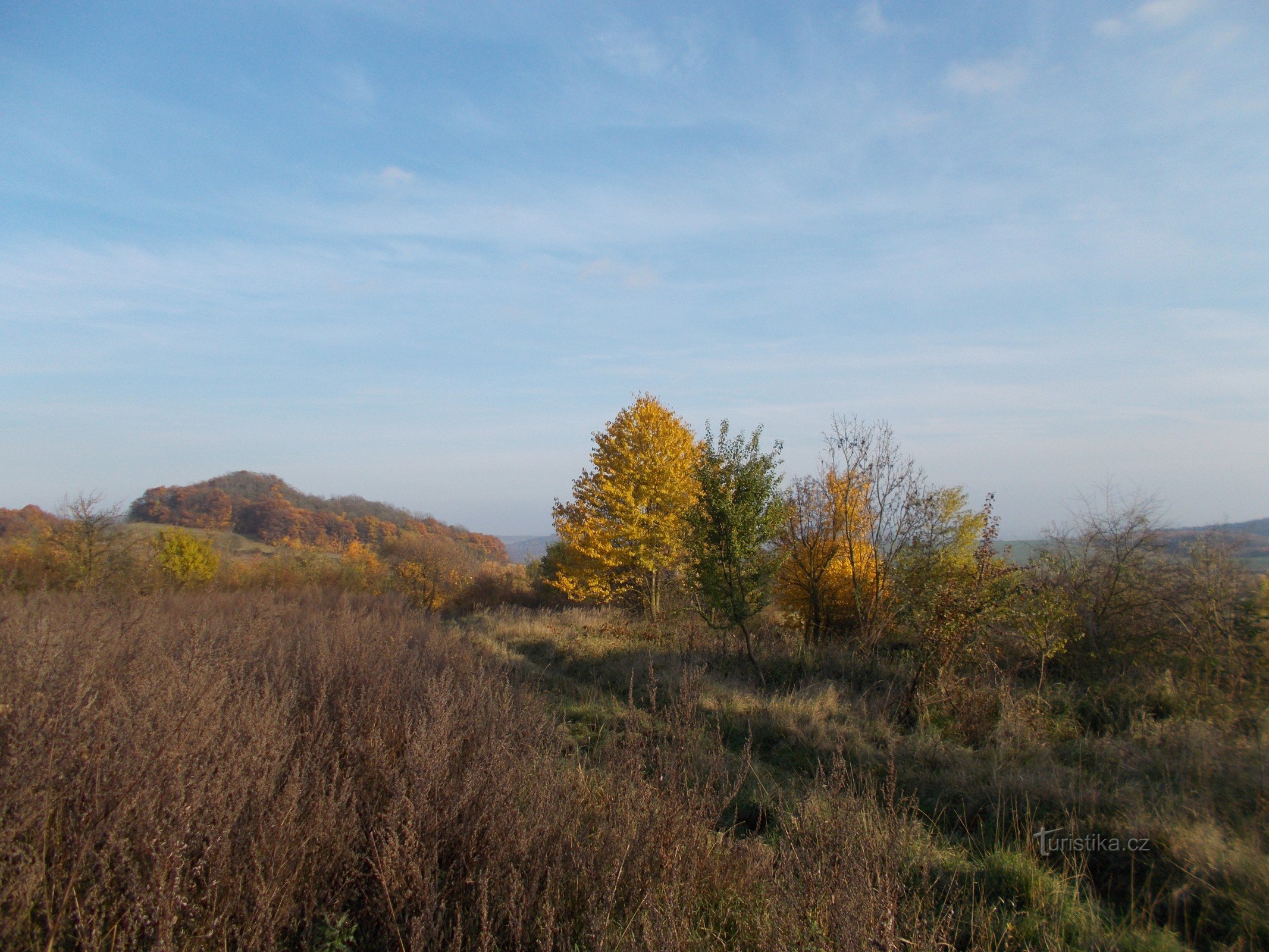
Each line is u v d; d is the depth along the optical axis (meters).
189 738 3.48
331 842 3.29
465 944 3.00
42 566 21.64
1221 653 9.39
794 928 2.97
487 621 17.75
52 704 3.53
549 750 5.05
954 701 8.36
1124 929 3.79
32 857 2.62
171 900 2.46
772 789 5.88
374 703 5.27
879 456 13.52
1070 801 5.48
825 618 15.20
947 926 3.19
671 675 10.62
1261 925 3.73
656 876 3.44
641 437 20.98
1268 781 5.55
